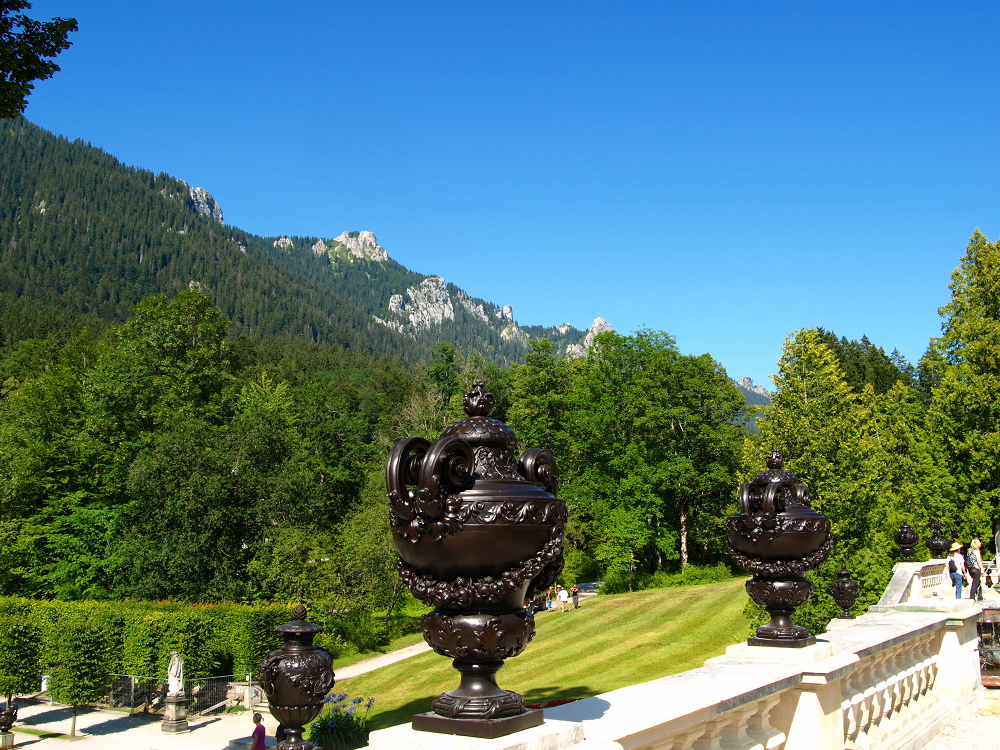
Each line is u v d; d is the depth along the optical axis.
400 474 3.50
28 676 27.98
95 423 42.28
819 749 6.15
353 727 18.30
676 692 4.97
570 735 3.56
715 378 54.44
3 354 97.75
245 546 38.59
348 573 38.25
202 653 30.16
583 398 51.88
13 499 40.06
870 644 7.55
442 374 67.50
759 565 6.66
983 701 10.66
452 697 3.55
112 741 26.17
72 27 12.41
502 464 3.70
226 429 41.84
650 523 50.06
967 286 34.44
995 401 29.22
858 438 25.67
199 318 49.50
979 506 28.45
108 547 39.16
